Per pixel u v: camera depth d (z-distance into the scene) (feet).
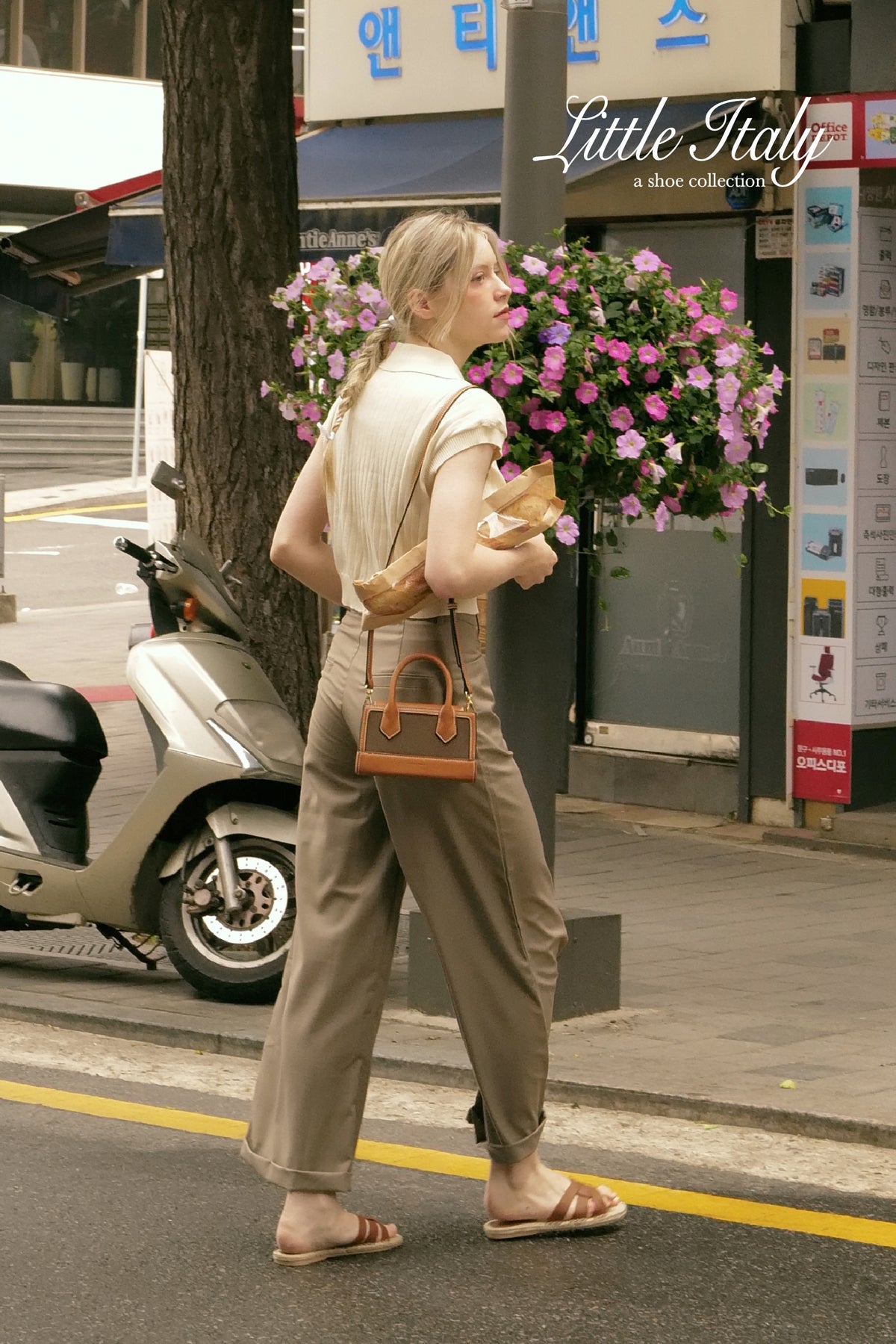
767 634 41.70
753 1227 18.15
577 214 43.98
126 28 149.79
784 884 36.86
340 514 16.47
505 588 25.30
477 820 16.22
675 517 43.45
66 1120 21.71
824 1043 24.66
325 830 16.57
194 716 26.37
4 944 31.40
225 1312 15.76
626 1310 15.92
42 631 77.61
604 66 42.63
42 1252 17.17
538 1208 17.61
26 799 27.84
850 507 39.99
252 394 33.09
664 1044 24.53
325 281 24.32
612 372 22.68
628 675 44.55
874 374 40.09
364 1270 16.76
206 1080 23.68
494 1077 17.02
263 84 32.96
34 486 134.00
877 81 39.04
